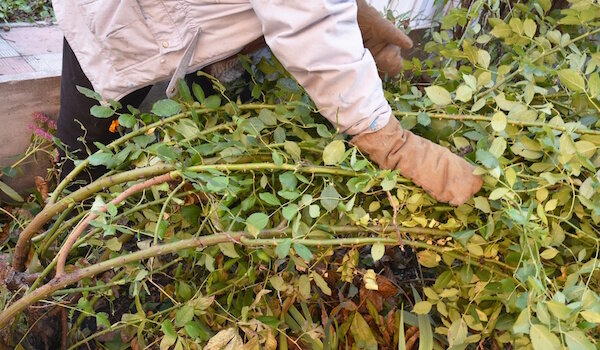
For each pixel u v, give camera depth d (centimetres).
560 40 136
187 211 107
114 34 106
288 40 87
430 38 203
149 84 116
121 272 111
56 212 102
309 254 88
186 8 104
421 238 103
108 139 139
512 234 104
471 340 102
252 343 95
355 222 99
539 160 113
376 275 117
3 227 144
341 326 116
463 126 118
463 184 93
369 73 91
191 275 127
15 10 208
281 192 93
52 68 173
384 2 214
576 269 100
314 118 120
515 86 133
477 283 103
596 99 111
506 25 135
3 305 104
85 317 123
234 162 105
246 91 145
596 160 100
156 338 113
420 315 104
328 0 84
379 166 100
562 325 77
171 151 94
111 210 90
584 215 105
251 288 115
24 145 148
